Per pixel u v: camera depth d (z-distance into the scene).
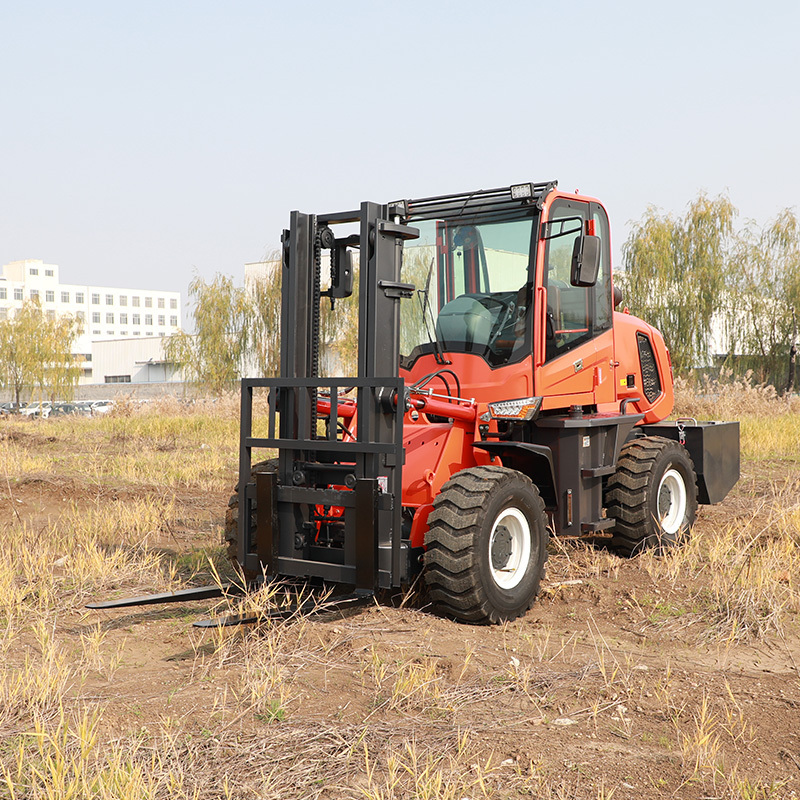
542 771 3.28
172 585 6.30
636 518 6.93
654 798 3.11
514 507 5.50
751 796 3.12
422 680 4.17
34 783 3.03
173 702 3.95
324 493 5.23
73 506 9.66
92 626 5.33
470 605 5.18
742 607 5.43
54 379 47.91
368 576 5.01
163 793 3.07
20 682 3.98
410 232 5.50
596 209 6.97
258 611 4.99
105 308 139.12
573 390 6.60
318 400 6.31
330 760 3.33
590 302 6.97
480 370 6.17
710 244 32.16
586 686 4.18
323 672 4.38
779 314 32.72
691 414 20.83
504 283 6.20
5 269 132.62
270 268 37.03
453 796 3.04
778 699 4.07
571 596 5.92
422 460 5.72
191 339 38.78
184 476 12.23
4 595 5.71
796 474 12.19
